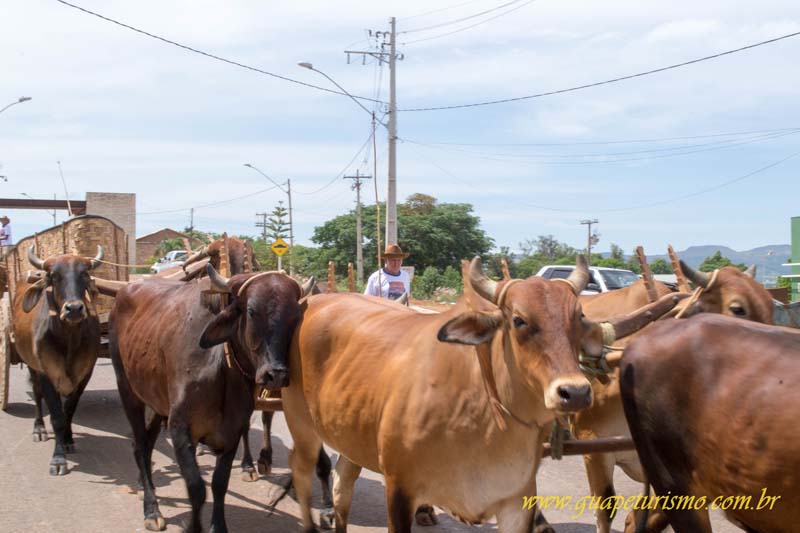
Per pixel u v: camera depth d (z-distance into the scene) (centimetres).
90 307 922
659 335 436
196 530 587
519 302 400
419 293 4088
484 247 5775
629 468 604
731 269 545
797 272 2986
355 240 5575
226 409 598
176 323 628
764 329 402
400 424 463
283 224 4353
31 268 1111
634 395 438
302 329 573
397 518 468
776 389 372
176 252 4038
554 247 7888
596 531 668
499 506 459
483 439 437
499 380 425
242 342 582
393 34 2689
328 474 702
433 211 5859
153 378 644
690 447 411
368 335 519
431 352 464
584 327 421
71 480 810
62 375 875
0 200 2202
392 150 2633
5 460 884
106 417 1116
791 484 360
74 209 2328
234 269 880
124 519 695
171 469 866
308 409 574
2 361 1141
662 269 4794
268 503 754
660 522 491
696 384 405
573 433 610
